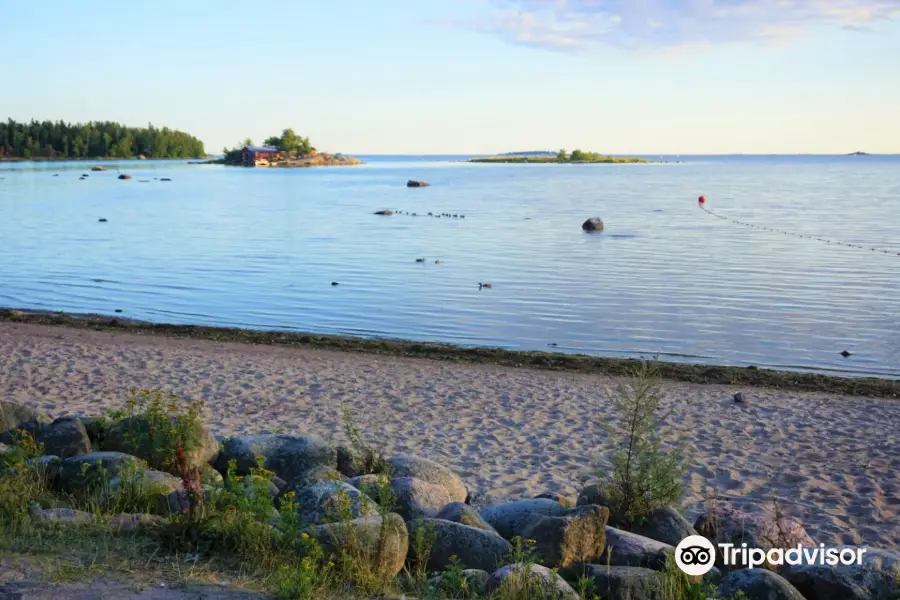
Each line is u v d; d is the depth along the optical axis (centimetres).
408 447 1124
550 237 4419
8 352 1723
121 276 3003
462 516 627
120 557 508
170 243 4131
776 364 1792
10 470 644
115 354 1722
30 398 1351
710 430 1233
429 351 1828
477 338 2031
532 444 1148
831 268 3209
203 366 1627
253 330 2072
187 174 15662
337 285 2803
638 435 728
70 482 664
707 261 3412
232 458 803
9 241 4175
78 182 11512
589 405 1369
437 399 1400
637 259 3481
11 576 467
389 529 547
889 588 567
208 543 536
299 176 15112
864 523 862
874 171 18662
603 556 598
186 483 582
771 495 954
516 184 11725
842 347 1939
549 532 582
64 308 2400
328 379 1533
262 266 3275
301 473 736
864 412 1349
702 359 1831
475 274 3048
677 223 5328
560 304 2459
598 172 18662
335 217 5847
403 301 2508
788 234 4556
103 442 805
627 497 695
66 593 452
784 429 1242
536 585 492
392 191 9669
